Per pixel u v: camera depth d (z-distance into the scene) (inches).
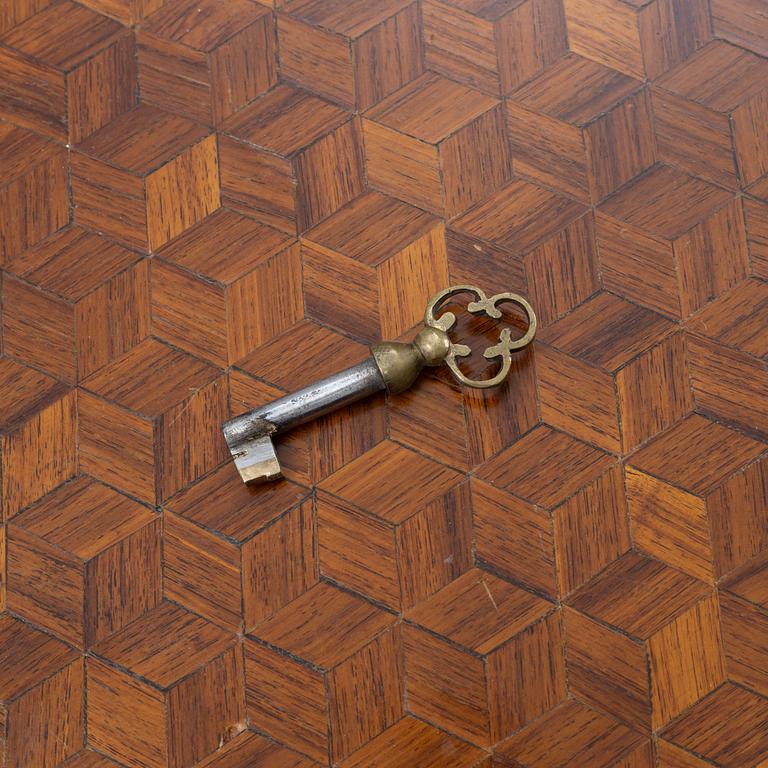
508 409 56.3
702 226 58.9
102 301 58.1
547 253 58.5
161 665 53.7
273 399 56.5
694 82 61.6
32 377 57.1
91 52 62.3
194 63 62.1
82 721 53.2
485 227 59.0
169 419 56.4
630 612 54.1
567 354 57.0
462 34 62.4
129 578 54.6
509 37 62.4
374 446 55.9
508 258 58.4
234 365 57.1
